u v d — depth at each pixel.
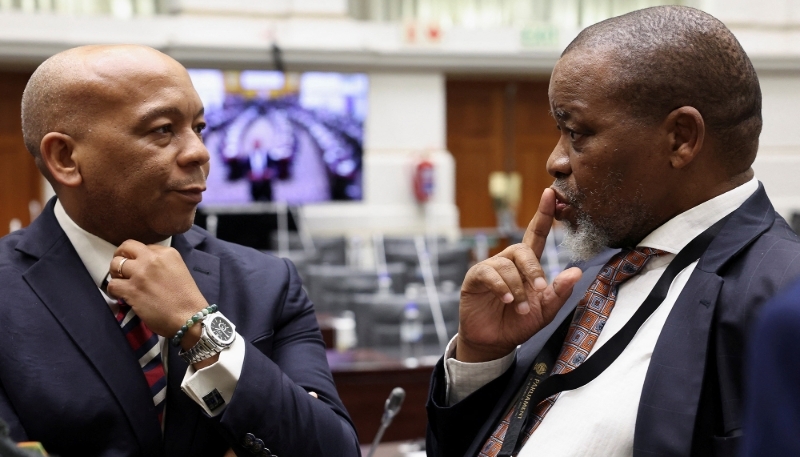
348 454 1.27
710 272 1.06
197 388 1.16
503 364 1.21
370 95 10.08
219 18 9.49
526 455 1.08
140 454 1.18
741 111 1.08
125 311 1.23
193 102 1.22
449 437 1.22
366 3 10.22
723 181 1.10
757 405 0.55
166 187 1.19
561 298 1.16
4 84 9.58
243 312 1.31
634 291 1.13
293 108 9.50
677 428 0.99
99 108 1.17
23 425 1.15
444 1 10.38
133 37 9.26
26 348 1.17
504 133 10.98
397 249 7.61
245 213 8.06
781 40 10.34
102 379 1.18
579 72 1.09
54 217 1.27
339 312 5.58
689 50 1.06
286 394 1.19
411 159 10.12
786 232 1.09
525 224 11.09
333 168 9.69
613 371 1.08
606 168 1.09
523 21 10.49
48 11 9.30
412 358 3.77
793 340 0.53
